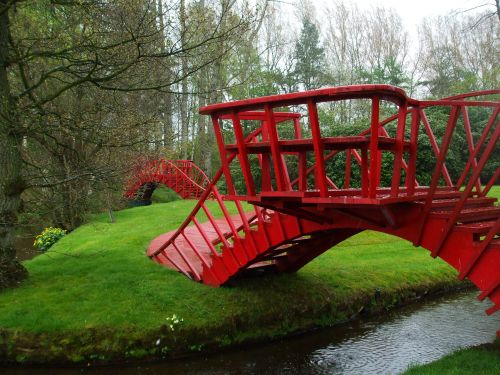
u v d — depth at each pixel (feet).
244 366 23.08
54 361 22.61
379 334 27.04
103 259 34.24
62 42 29.78
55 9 31.53
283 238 23.68
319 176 16.81
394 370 22.33
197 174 85.81
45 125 28.99
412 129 17.22
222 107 19.03
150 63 32.01
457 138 59.82
